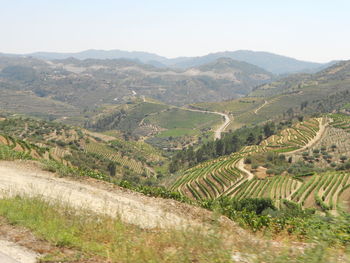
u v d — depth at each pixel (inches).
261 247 249.3
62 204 496.7
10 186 641.6
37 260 272.4
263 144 6589.6
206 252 245.4
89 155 5142.7
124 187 757.9
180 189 3902.6
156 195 692.7
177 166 6589.6
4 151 1050.1
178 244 284.0
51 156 2509.8
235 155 5659.5
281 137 6835.6
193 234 279.3
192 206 598.2
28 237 326.3
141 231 397.4
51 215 408.5
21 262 265.9
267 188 3405.5
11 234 331.0
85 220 407.2
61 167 853.8
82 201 565.6
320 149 5713.6
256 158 4940.9
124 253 284.4
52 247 305.4
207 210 587.5
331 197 2763.3
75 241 323.3
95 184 729.0
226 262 232.8
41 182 709.3
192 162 6535.4
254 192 3336.6
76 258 281.3
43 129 6766.7
